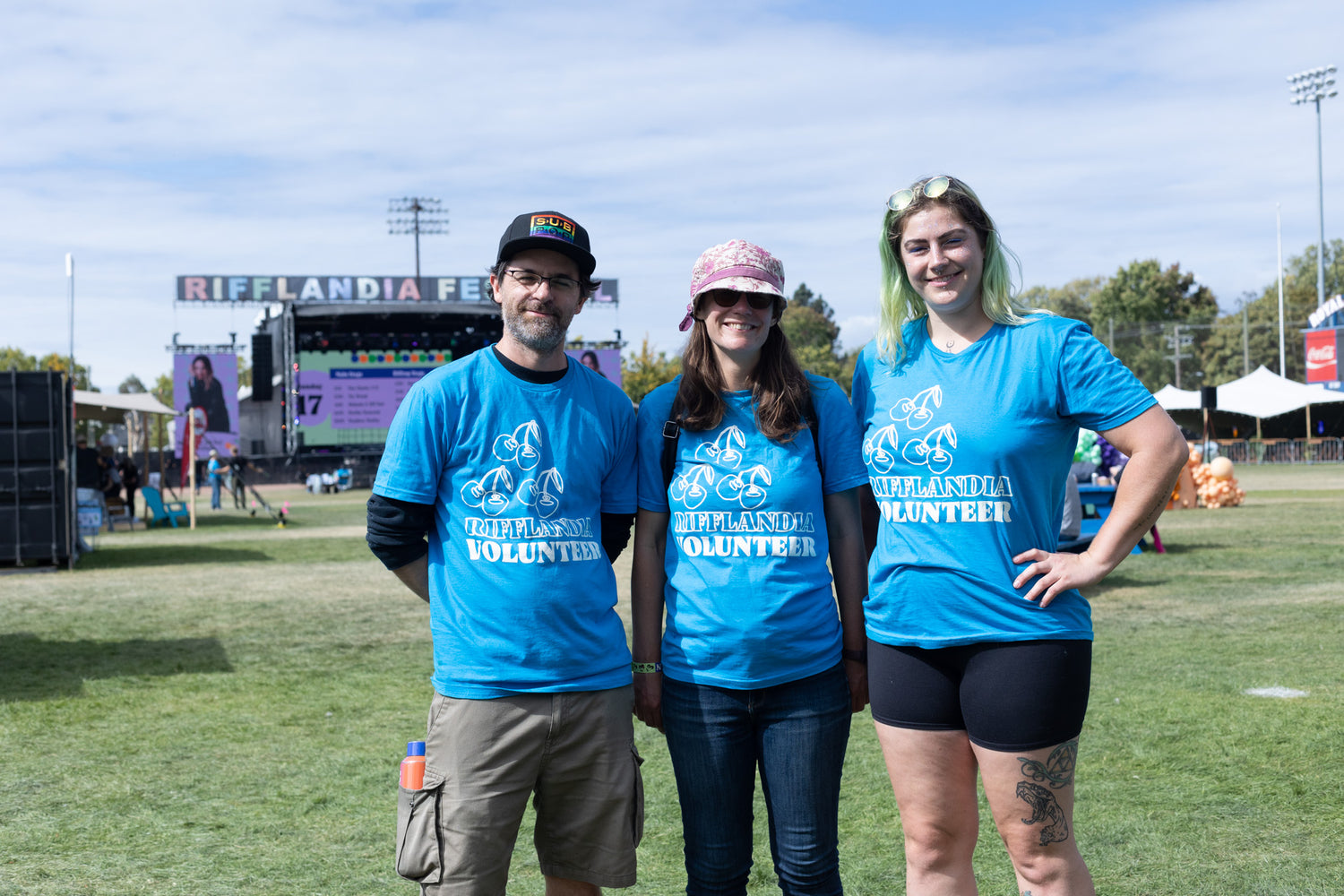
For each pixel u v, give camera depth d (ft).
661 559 8.67
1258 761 14.37
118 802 13.58
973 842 8.08
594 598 8.22
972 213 7.77
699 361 8.31
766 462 8.16
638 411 8.78
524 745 8.02
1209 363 237.45
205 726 17.39
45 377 41.60
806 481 8.21
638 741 16.53
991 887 10.74
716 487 8.17
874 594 8.13
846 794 13.69
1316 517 53.36
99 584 37.09
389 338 134.72
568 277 8.14
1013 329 7.77
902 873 11.12
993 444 7.58
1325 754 14.52
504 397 8.13
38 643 25.22
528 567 8.01
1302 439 148.15
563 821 8.38
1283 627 24.31
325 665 22.48
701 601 8.20
